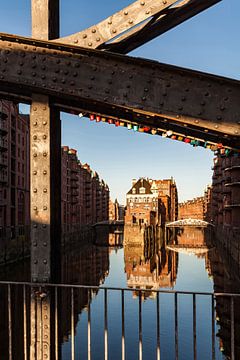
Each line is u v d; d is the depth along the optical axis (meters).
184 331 23.14
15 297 30.22
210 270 52.03
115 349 20.41
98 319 26.39
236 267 47.66
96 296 35.03
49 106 4.73
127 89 4.31
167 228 139.62
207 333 22.53
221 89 4.13
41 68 4.49
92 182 150.12
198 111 4.15
